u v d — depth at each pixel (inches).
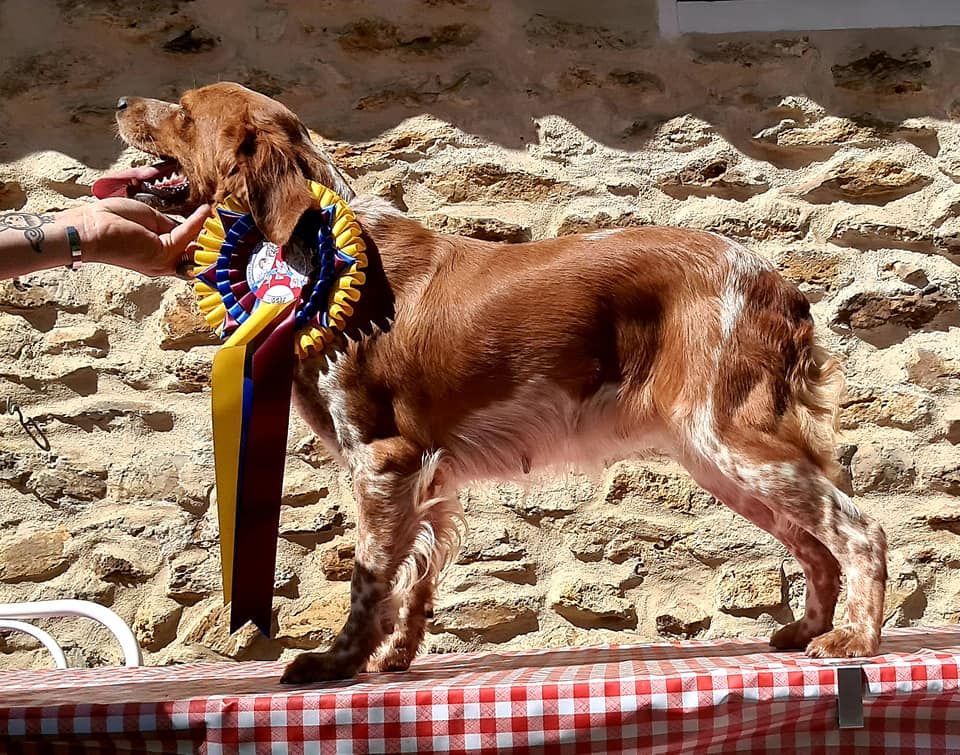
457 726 63.8
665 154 165.9
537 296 94.4
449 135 164.2
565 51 167.6
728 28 169.3
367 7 166.6
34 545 151.9
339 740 63.7
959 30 169.2
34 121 162.2
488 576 153.3
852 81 168.2
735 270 94.1
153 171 107.5
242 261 98.3
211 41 164.1
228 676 97.0
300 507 154.1
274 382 90.0
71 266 93.0
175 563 152.9
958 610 154.0
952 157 167.0
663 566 154.3
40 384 155.9
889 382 160.4
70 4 163.3
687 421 90.7
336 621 151.6
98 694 74.4
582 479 155.5
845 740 67.4
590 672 72.7
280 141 98.6
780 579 152.6
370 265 96.2
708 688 63.7
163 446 155.9
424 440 94.3
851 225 164.2
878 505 157.2
